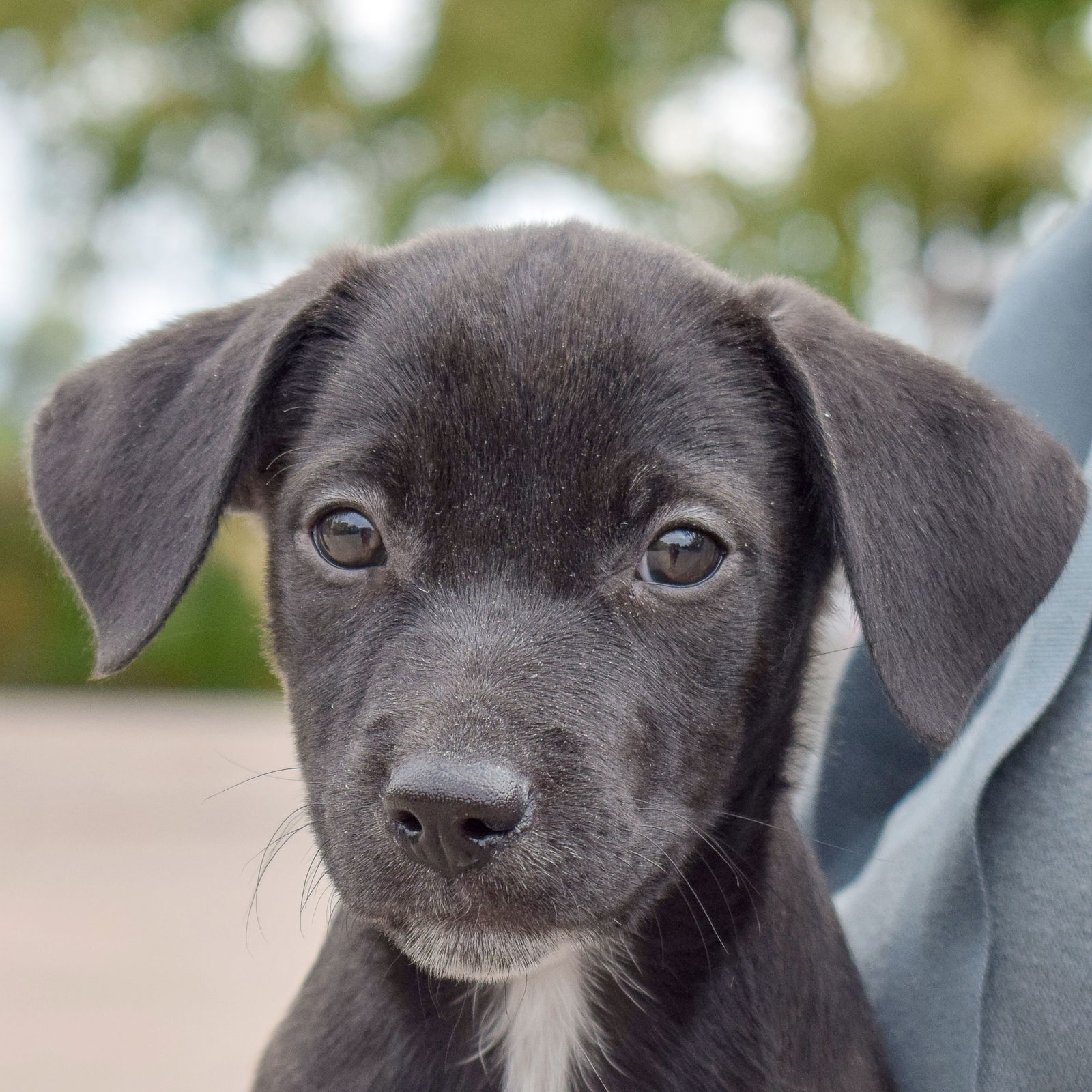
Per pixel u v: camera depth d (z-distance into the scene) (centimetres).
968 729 44
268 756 139
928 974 42
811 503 44
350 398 43
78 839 102
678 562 42
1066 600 41
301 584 43
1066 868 40
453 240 45
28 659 207
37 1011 67
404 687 41
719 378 43
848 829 47
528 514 41
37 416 46
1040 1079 40
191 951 77
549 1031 43
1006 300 47
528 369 42
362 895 41
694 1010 43
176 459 43
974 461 42
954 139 199
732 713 43
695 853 43
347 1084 43
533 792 40
